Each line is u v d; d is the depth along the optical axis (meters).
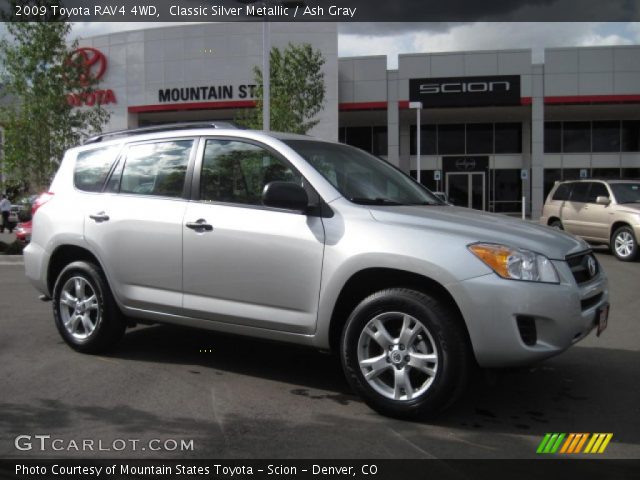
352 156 5.15
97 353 5.48
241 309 4.51
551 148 33.78
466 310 3.70
